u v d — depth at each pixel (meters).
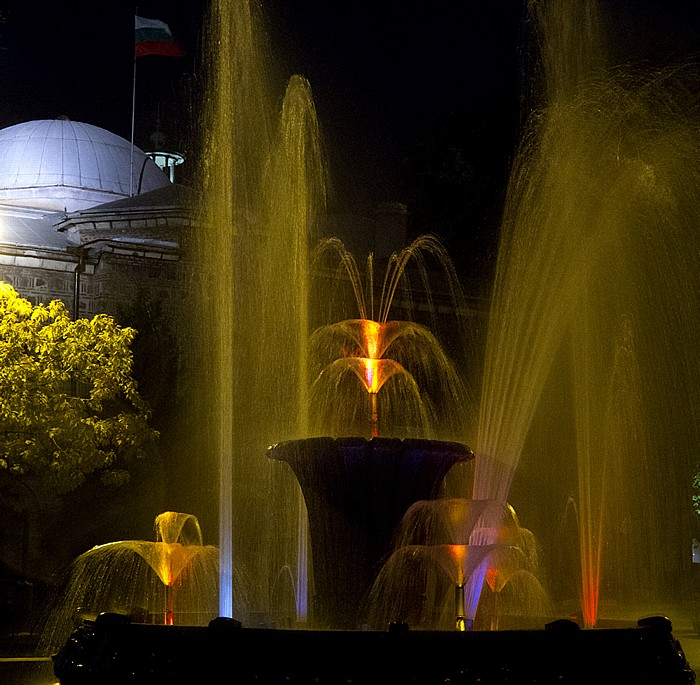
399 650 11.16
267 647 11.28
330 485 16.11
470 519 16.67
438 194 61.91
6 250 45.22
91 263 46.84
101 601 35.31
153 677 11.45
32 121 66.81
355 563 16.09
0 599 32.66
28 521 38.72
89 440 33.00
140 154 67.88
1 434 32.50
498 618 16.95
